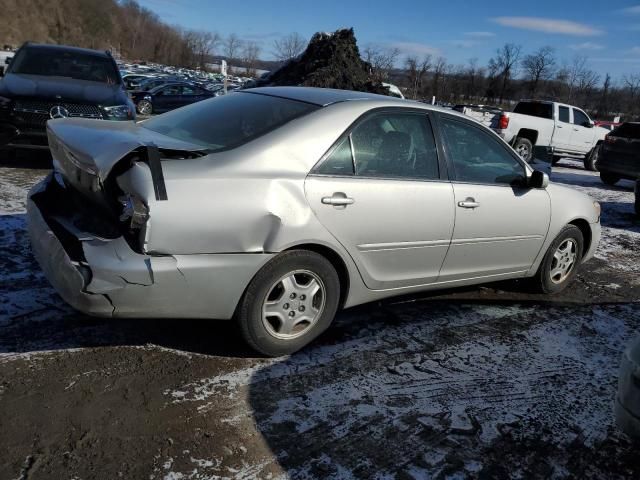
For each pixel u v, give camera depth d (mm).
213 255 2998
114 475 2418
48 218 3252
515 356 3830
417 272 3973
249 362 3396
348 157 3512
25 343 3324
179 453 2588
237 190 3029
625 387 2580
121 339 3490
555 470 2746
